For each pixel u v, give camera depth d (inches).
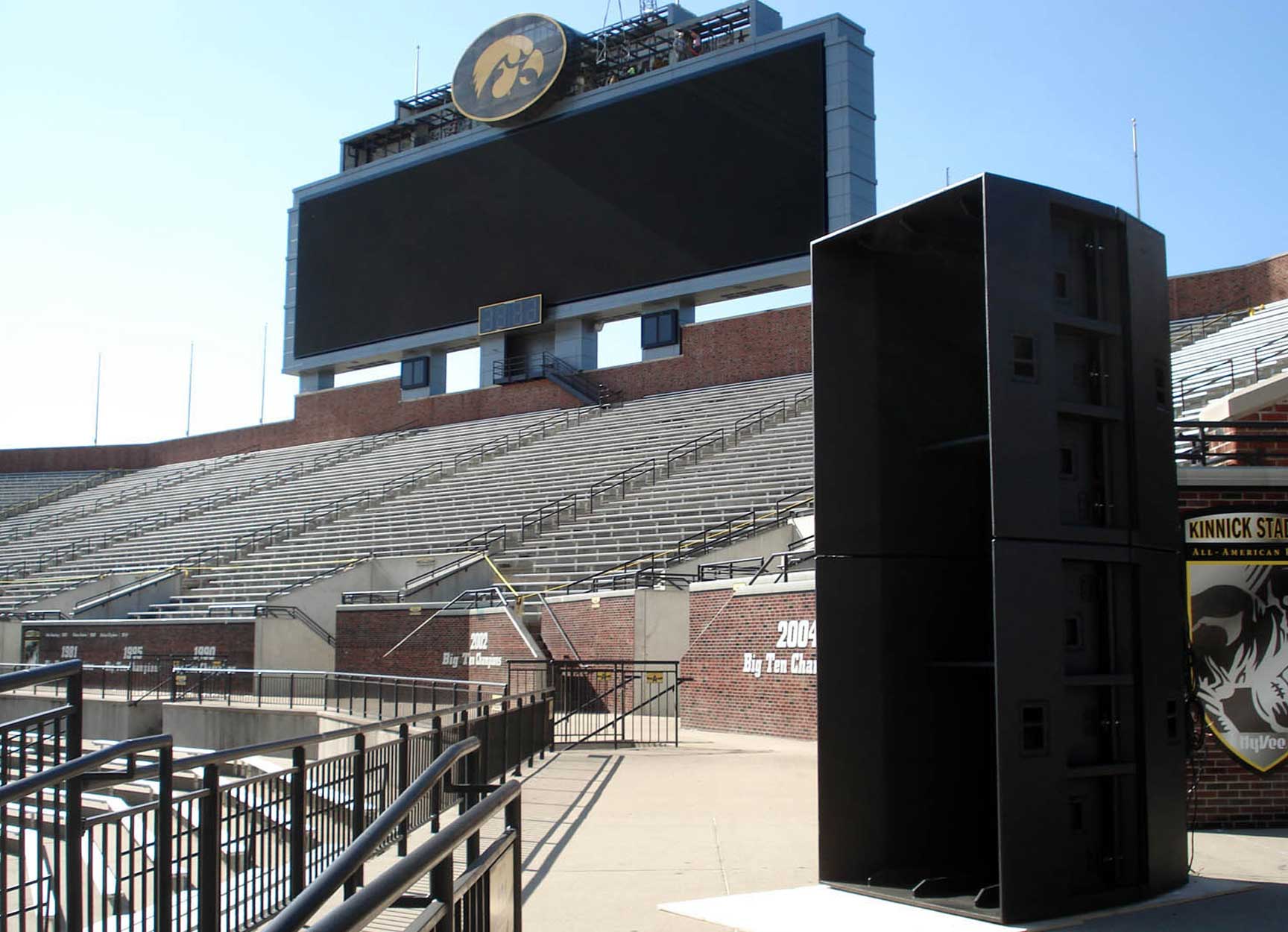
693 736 769.6
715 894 314.0
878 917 283.7
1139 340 314.2
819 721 321.7
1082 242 313.9
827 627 325.1
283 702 1067.3
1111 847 292.4
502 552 1273.4
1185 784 319.6
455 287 1721.2
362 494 1673.2
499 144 1689.2
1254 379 898.1
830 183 1355.8
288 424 2149.4
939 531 342.0
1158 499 315.3
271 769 815.7
